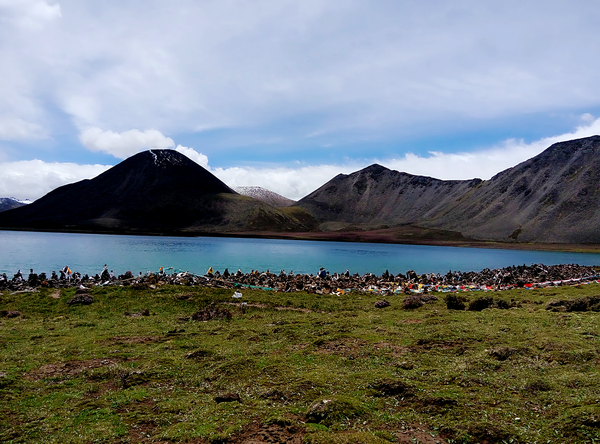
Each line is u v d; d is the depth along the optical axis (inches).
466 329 1040.2
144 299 1705.2
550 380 667.4
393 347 913.5
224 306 1604.3
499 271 3454.7
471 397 614.9
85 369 820.6
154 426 569.9
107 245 6338.6
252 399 642.2
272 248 7480.3
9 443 515.2
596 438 463.8
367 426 535.8
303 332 1097.4
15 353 932.0
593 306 1272.1
